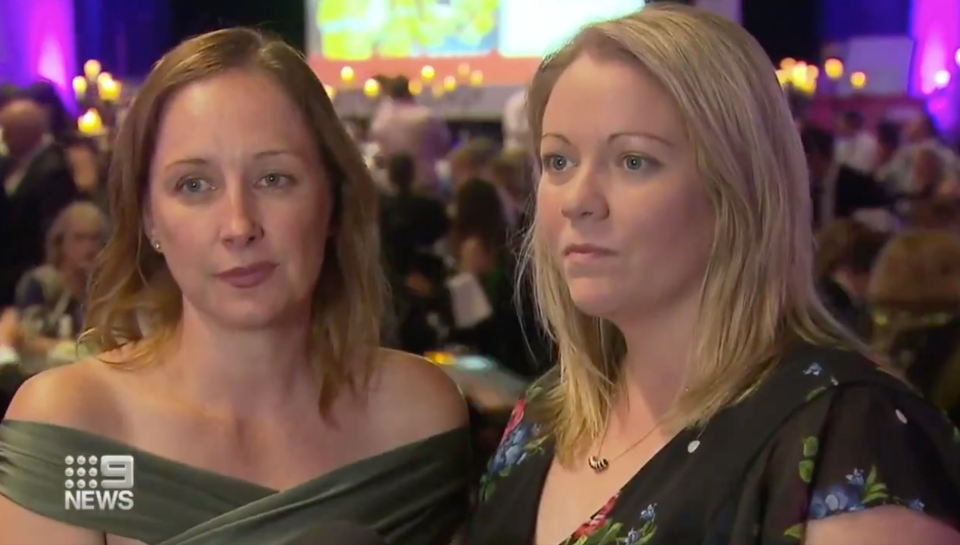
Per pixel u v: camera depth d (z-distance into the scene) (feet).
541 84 3.19
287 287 3.25
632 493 2.98
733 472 2.76
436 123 10.63
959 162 9.79
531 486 3.39
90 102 10.55
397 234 9.17
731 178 2.82
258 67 3.28
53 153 9.50
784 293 2.93
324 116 3.38
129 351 3.56
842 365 2.78
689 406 2.97
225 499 3.32
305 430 3.53
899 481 2.52
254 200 3.21
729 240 2.88
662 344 3.11
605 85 2.89
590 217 2.91
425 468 3.63
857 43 10.54
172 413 3.41
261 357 3.43
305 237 3.27
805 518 2.57
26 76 11.12
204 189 3.23
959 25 10.25
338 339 3.62
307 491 3.41
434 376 3.81
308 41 11.44
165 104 3.27
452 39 11.21
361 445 3.60
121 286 3.56
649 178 2.86
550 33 11.08
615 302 2.95
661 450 2.99
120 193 3.45
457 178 9.67
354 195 3.55
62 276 8.98
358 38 11.38
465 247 9.20
